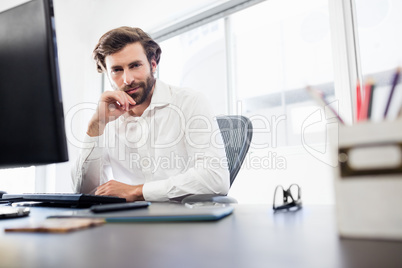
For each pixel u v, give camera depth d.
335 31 1.96
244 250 0.25
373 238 0.27
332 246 0.25
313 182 1.96
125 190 0.97
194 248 0.26
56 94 0.53
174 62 3.11
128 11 2.99
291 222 0.39
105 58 1.36
